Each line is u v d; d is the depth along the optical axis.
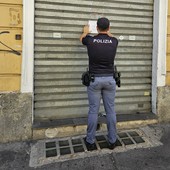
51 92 4.09
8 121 3.74
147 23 4.51
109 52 3.40
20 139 3.81
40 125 3.91
